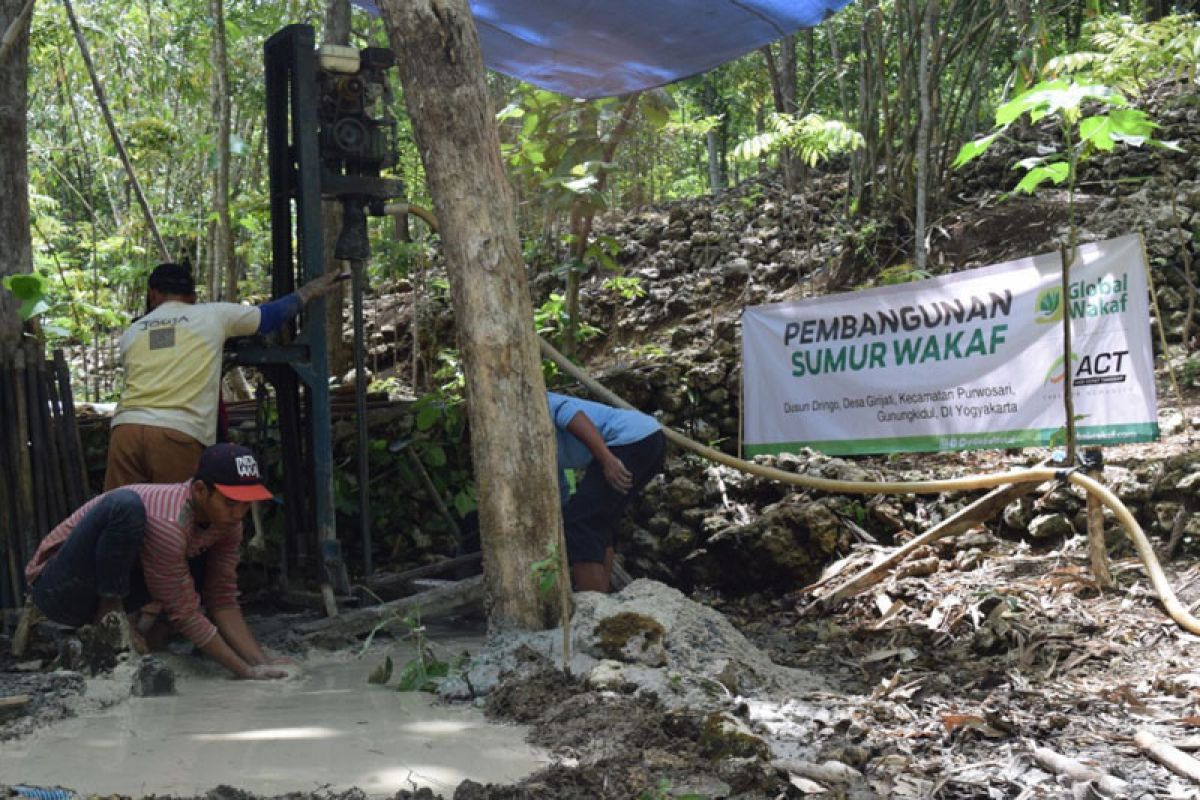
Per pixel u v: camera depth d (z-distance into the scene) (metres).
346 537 6.98
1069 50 10.32
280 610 6.05
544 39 6.50
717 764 3.12
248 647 4.45
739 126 15.51
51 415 5.45
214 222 9.00
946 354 5.64
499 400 4.16
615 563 5.71
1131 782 3.02
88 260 10.66
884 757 3.24
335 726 3.55
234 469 4.08
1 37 5.55
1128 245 4.97
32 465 5.37
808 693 3.98
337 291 8.97
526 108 8.02
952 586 5.26
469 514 6.17
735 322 8.12
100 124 11.09
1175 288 7.40
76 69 10.65
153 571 4.12
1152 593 4.79
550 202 7.45
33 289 5.17
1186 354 6.88
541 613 4.16
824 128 7.94
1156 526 5.36
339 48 5.31
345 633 4.99
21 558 5.26
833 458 6.47
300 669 4.48
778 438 6.37
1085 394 5.13
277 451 6.48
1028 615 4.68
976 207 8.69
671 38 6.41
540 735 3.39
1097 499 4.96
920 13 8.92
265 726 3.54
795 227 9.47
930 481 5.40
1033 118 5.11
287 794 2.83
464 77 4.12
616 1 6.04
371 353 9.65
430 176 4.18
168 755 3.19
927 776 3.12
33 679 4.02
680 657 4.02
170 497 4.14
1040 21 8.19
